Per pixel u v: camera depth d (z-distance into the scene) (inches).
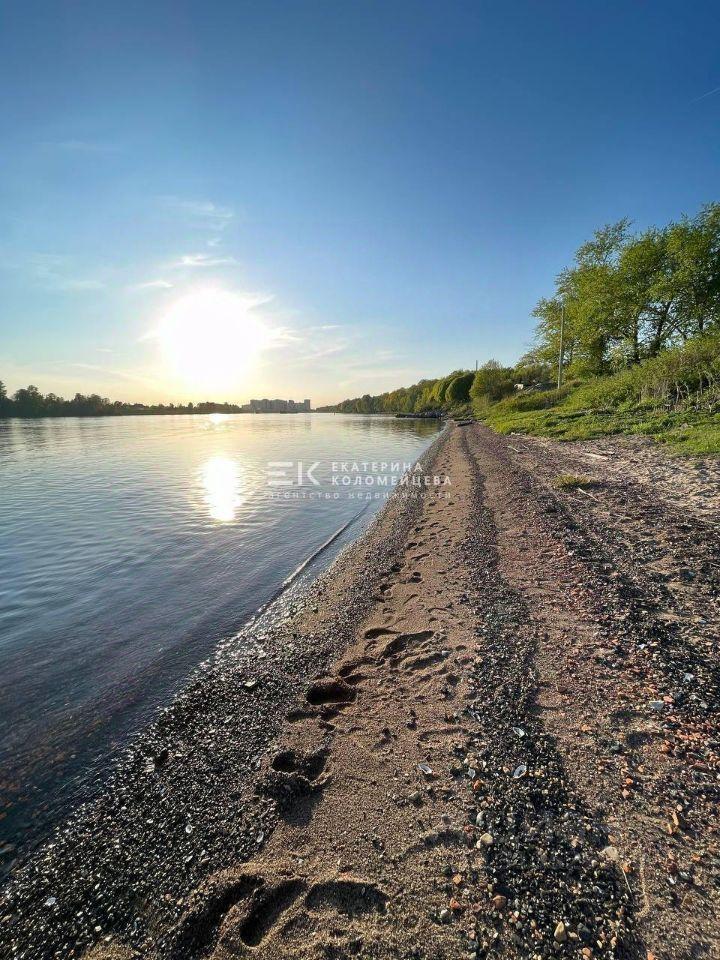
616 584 198.1
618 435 615.5
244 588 275.0
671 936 70.1
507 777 106.3
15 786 125.7
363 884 86.0
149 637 213.3
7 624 229.0
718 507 275.7
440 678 152.0
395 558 298.7
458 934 74.7
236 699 159.9
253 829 103.3
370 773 114.8
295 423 3304.6
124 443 1546.5
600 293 1118.4
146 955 80.3
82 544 369.1
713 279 946.7
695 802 92.7
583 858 84.4
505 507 367.2
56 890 95.3
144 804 116.1
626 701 125.3
